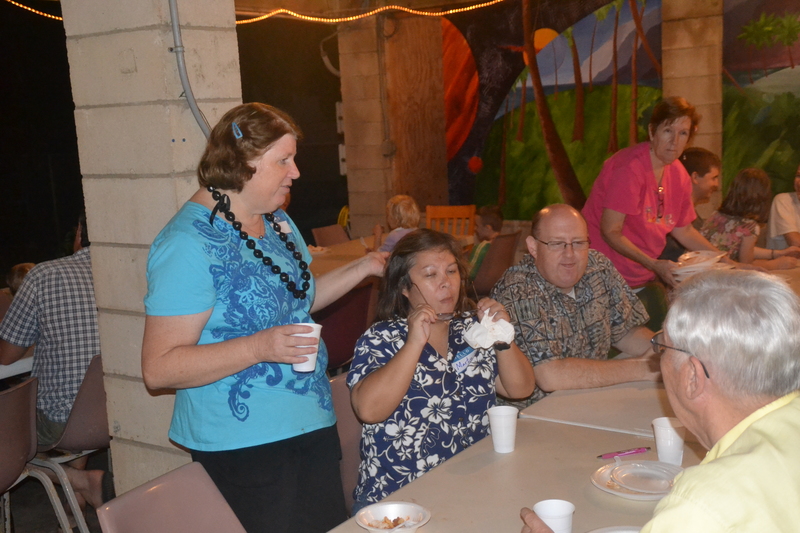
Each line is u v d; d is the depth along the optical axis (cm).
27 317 293
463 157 777
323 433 199
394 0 723
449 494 155
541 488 156
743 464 100
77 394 278
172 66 248
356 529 142
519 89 735
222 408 184
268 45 952
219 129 181
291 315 197
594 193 350
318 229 628
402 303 206
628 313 266
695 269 274
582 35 694
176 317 174
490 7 734
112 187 267
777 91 616
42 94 918
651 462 164
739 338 105
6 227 920
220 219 184
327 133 1043
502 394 215
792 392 107
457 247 209
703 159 388
